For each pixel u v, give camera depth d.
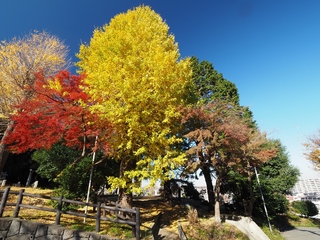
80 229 6.14
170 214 10.83
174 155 8.07
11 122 10.66
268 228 14.30
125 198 8.36
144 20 10.34
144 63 7.80
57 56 12.41
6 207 7.05
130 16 10.86
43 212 7.22
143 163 7.31
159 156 7.23
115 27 10.61
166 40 10.33
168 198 14.15
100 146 8.21
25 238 5.66
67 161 10.84
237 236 9.28
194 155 10.48
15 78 10.76
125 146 7.72
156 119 7.87
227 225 9.91
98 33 10.73
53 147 10.91
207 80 17.25
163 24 11.52
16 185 14.06
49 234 5.77
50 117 7.34
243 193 16.31
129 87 7.00
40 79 8.08
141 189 6.79
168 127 7.84
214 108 10.46
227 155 10.62
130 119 6.77
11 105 9.80
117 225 6.80
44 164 11.39
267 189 16.31
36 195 6.34
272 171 18.52
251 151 11.69
